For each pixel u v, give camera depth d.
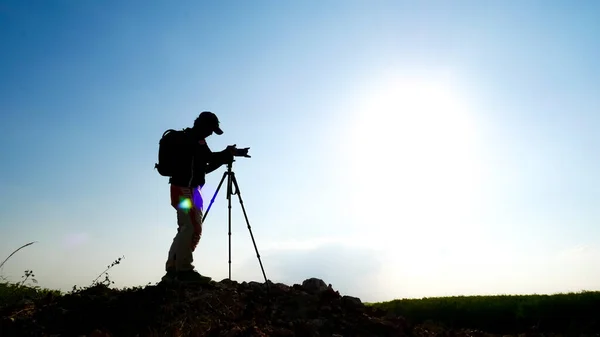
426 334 7.95
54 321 6.07
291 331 6.39
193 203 7.26
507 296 12.05
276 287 8.38
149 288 7.19
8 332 5.58
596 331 9.09
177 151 7.17
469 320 10.73
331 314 7.48
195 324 6.26
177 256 7.30
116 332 5.83
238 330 6.00
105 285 7.64
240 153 7.71
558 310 9.99
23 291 8.17
